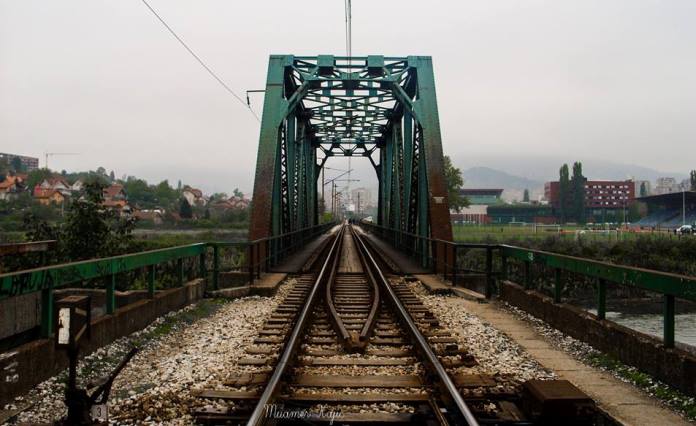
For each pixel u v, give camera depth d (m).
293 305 10.72
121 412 4.84
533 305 9.71
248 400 5.11
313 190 37.28
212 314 10.19
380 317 9.48
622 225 92.81
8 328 7.30
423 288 13.86
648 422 4.70
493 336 8.04
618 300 26.48
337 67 19.16
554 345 7.54
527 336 8.09
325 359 6.64
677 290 5.51
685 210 83.94
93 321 6.79
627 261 34.00
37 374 5.49
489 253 12.12
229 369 6.22
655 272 5.96
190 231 41.81
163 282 16.16
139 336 7.82
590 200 128.25
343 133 35.25
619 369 6.22
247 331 8.36
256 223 16.62
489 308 10.78
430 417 4.63
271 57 19.03
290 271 16.28
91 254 14.69
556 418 4.55
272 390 4.98
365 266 17.06
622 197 128.12
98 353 6.64
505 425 4.59
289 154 23.02
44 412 4.90
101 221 15.07
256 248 14.22
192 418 4.73
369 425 4.55
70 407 4.23
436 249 16.00
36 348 5.49
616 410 4.97
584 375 6.05
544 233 56.34
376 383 5.59
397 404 5.06
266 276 14.88
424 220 18.69
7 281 5.11
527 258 10.36
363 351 7.02
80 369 6.05
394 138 26.66
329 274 15.00
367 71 19.61
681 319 22.52
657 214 91.25
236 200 143.50
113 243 15.18
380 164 39.88
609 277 7.00
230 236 35.81
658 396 5.39
